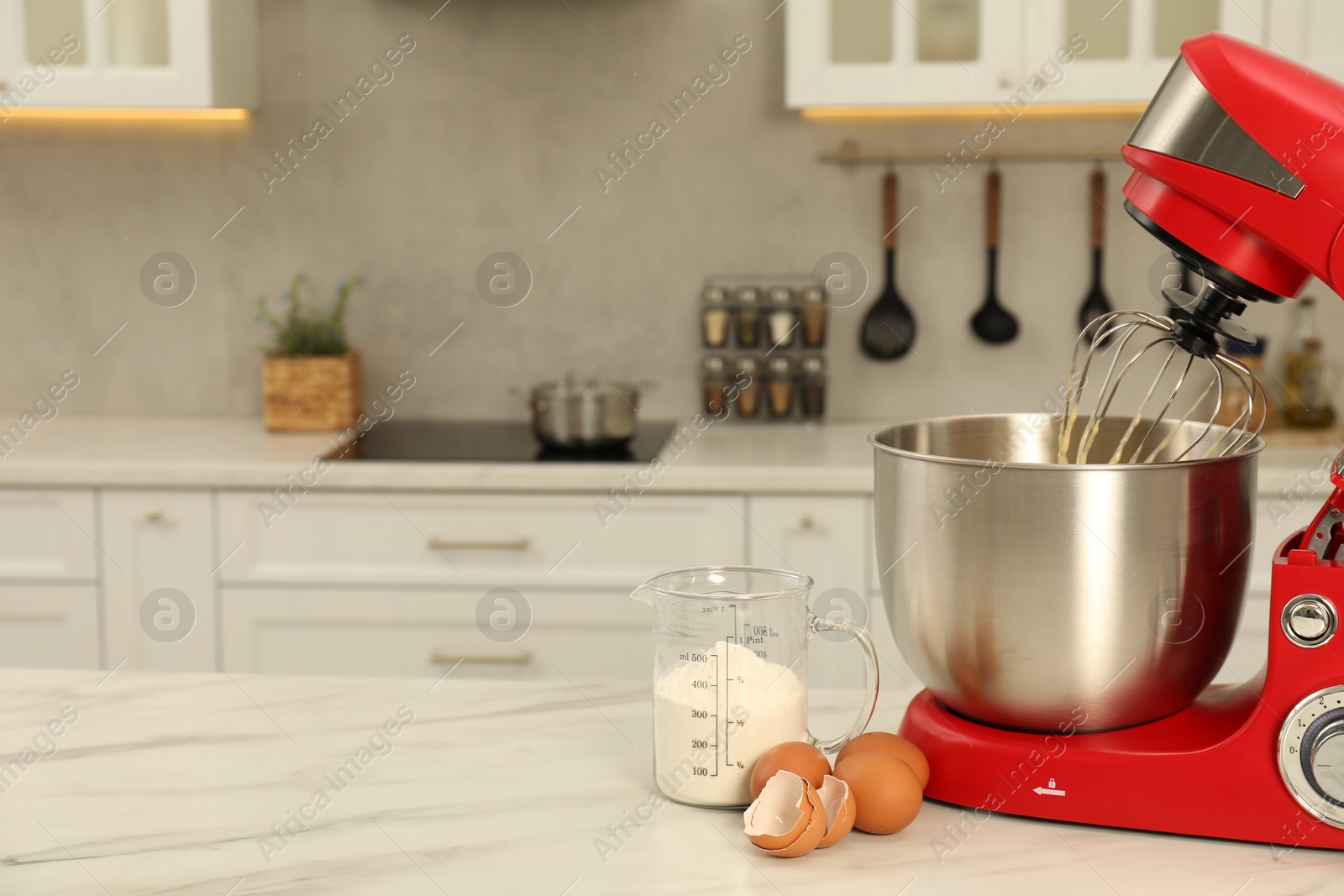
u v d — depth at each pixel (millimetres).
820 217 2600
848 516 2064
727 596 798
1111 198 2533
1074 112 2506
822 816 719
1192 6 2186
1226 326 818
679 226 2625
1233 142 730
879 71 2264
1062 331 2588
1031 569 737
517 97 2609
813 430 2496
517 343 2666
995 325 2584
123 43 2328
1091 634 739
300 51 2609
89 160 2648
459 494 2125
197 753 907
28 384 2693
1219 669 807
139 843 757
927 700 871
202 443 2348
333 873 714
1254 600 2018
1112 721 787
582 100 2602
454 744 926
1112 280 2557
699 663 799
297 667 2178
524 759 894
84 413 2707
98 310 2684
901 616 815
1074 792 775
